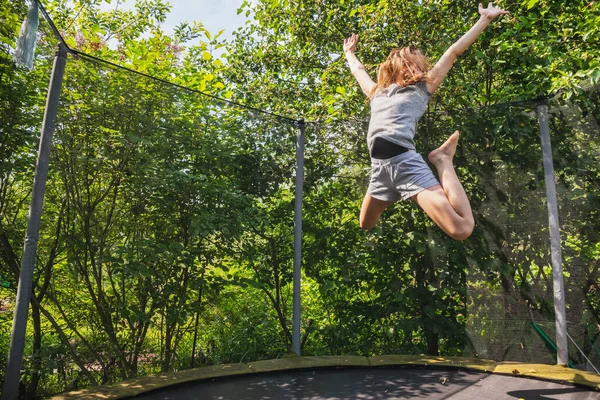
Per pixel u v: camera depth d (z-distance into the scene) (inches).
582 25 116.0
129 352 117.3
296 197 128.7
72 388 115.1
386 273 125.8
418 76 60.0
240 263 132.6
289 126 134.3
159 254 112.2
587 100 104.8
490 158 116.9
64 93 104.9
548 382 92.7
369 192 64.1
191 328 129.6
